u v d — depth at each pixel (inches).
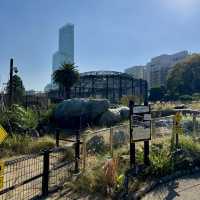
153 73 7121.1
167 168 357.7
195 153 414.0
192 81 4333.2
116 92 3132.4
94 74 2938.0
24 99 1382.9
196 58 4559.5
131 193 290.5
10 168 347.3
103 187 290.5
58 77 1887.3
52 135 693.9
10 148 481.7
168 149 407.2
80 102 934.4
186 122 554.3
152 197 292.7
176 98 3440.0
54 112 942.4
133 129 355.3
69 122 904.3
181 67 4576.8
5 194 272.7
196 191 308.8
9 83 1103.6
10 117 669.9
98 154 408.8
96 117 914.1
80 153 410.0
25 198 267.9
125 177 318.3
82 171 335.3
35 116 816.3
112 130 427.2
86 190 290.8
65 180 312.7
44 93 1640.0
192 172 374.6
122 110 982.4
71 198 273.3
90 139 447.2
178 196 294.8
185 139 446.6
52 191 288.2
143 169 349.1
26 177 319.0
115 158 350.6
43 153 284.7
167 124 534.6
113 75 2938.0
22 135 580.4
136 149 400.5
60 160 383.9
